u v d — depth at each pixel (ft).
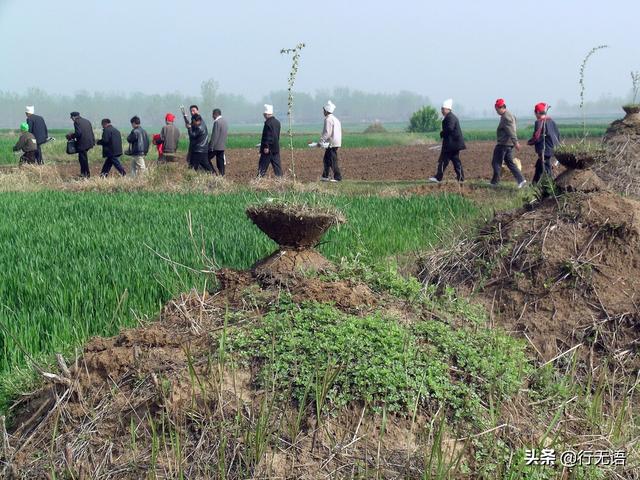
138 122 66.33
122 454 13.70
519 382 16.30
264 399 13.93
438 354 15.99
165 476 13.05
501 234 24.80
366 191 57.31
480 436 14.23
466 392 14.97
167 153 68.49
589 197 24.61
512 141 55.21
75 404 14.83
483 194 52.90
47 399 15.30
